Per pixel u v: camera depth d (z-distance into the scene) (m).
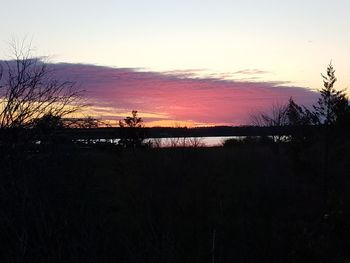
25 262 5.00
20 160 7.55
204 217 9.14
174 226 7.50
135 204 8.99
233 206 11.30
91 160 9.32
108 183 10.79
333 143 14.75
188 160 18.25
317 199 12.75
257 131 38.94
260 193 13.44
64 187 7.46
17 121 8.12
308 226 7.57
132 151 17.80
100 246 5.51
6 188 6.52
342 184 13.92
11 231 5.41
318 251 6.57
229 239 7.67
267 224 8.83
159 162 15.62
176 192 11.15
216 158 22.81
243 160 22.44
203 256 6.58
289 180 15.39
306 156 15.07
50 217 5.73
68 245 5.21
